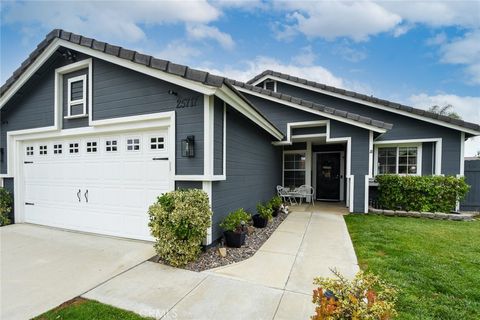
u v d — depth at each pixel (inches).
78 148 206.2
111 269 133.0
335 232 211.8
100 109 188.2
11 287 112.9
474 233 201.6
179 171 162.4
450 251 157.2
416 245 169.9
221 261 144.8
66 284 115.8
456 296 103.4
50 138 220.5
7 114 242.2
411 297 101.6
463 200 310.0
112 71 183.8
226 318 90.0
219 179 164.9
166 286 114.1
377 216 276.1
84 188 203.6
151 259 146.9
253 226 230.1
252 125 252.2
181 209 134.8
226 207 188.1
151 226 141.0
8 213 240.5
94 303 99.2
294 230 219.1
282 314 92.4
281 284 116.6
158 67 153.1
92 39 174.7
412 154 328.2
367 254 153.2
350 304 65.2
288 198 396.8
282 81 405.1
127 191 184.9
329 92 371.9
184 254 137.5
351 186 298.0
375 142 331.6
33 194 235.0
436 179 277.6
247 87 338.3
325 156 420.5
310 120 317.4
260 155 285.0
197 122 157.1
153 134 175.3
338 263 142.3
